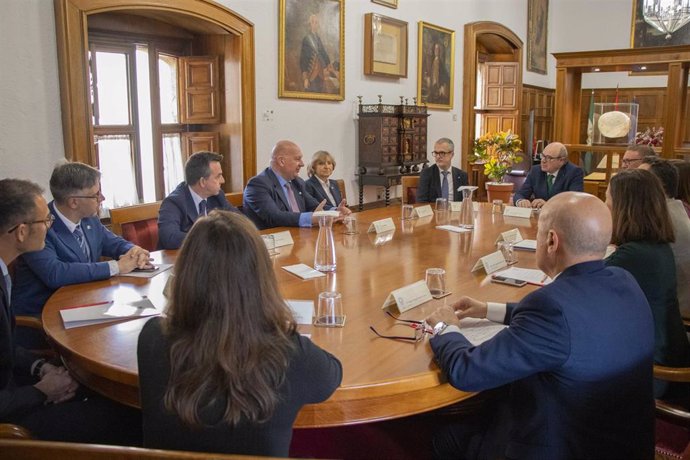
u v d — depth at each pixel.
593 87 11.20
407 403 1.40
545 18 10.95
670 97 5.33
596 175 5.74
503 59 10.04
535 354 1.26
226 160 5.21
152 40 4.85
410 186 5.09
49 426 1.60
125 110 4.77
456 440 1.65
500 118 9.66
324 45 5.82
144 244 3.08
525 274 2.31
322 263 2.37
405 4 6.95
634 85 10.85
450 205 4.09
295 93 5.54
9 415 1.58
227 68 5.04
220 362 0.99
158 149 5.03
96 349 1.55
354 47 6.29
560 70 5.68
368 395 1.34
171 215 2.96
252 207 3.53
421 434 1.88
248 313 1.02
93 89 4.50
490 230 3.34
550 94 11.55
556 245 1.39
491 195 6.69
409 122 6.75
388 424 1.92
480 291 2.08
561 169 4.57
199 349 1.00
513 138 6.21
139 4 4.09
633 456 1.33
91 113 3.93
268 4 5.18
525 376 1.30
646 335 1.34
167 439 1.05
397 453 1.76
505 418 1.51
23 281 2.25
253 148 5.17
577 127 5.98
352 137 6.45
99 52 4.52
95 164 3.99
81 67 3.83
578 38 11.21
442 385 1.44
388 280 2.22
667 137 5.41
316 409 1.35
